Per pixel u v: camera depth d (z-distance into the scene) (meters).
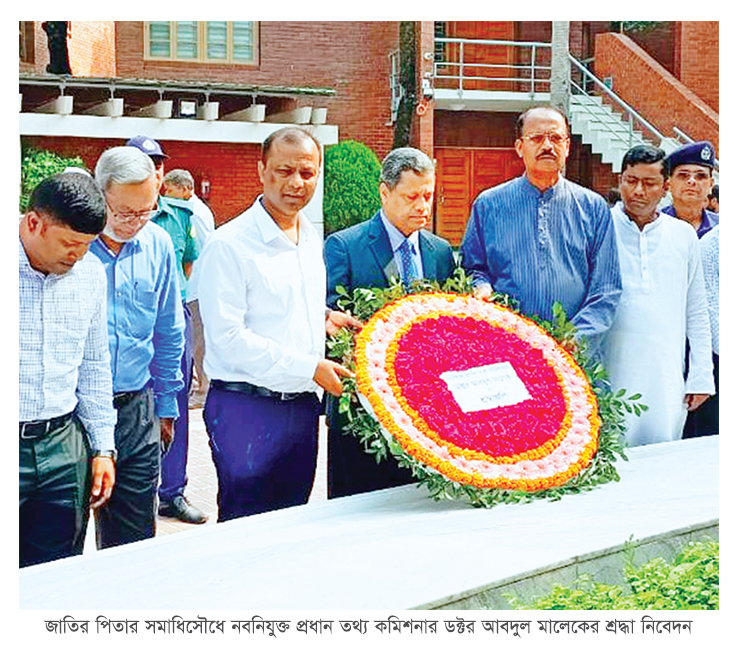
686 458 4.88
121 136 11.94
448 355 4.46
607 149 14.68
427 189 4.74
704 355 5.51
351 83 14.73
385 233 4.83
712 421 5.78
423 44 14.28
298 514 4.03
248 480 4.45
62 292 3.90
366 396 4.17
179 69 14.19
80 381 4.09
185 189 8.03
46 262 3.82
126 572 3.60
